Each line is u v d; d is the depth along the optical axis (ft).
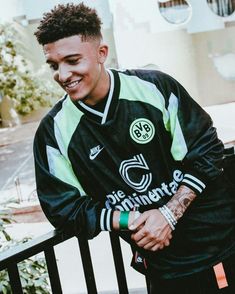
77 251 17.44
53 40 5.02
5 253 5.21
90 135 5.49
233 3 35.14
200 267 5.79
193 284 5.89
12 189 24.50
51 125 5.62
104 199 5.75
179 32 35.60
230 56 35.88
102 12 34.35
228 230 5.88
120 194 5.68
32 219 21.58
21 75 35.45
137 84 5.49
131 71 5.62
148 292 6.82
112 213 5.51
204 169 5.54
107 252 17.01
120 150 5.49
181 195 5.56
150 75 5.60
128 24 35.06
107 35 34.96
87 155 5.54
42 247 5.45
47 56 5.14
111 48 35.24
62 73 5.08
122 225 5.48
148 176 5.60
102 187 5.67
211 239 5.78
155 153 5.57
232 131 27.12
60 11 5.07
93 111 5.39
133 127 5.45
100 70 5.27
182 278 5.89
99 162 5.56
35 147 5.74
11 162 28.60
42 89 35.65
